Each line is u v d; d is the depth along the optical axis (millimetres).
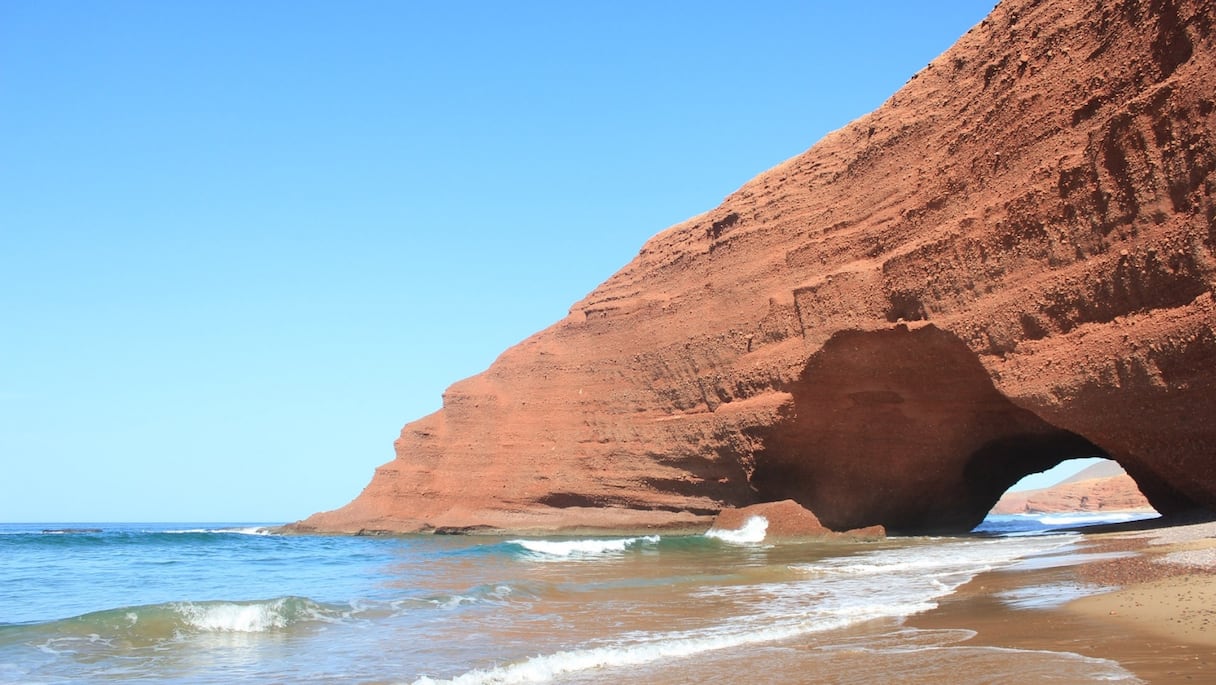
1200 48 24016
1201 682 8469
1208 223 22688
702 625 15008
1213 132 22750
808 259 40969
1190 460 23688
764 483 41250
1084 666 9539
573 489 51562
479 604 18703
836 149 44438
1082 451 37469
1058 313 27281
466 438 59125
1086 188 26719
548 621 16094
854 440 37875
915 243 33500
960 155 33688
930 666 10328
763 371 40406
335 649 13984
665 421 47656
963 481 38250
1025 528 50344
